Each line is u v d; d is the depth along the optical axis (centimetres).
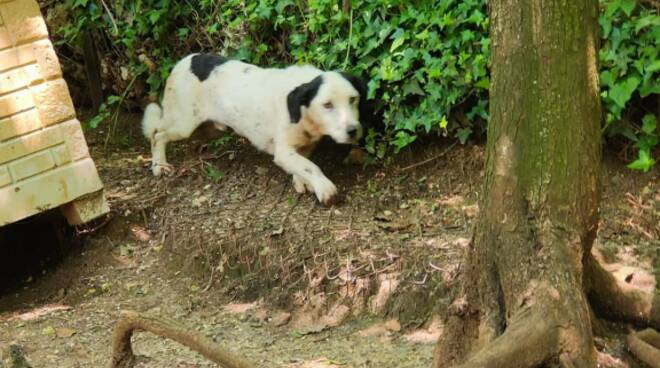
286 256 671
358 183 755
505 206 447
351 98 707
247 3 825
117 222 761
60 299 711
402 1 722
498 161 448
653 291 554
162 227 748
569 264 434
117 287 710
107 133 948
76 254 755
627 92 639
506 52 436
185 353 593
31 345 625
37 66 702
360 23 748
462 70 702
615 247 617
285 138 739
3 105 690
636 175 676
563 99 428
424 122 722
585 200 439
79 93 1025
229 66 786
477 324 468
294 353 591
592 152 438
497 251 451
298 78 741
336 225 698
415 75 717
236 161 827
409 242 659
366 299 633
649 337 459
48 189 717
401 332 608
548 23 420
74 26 948
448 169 732
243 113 766
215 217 738
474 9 693
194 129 817
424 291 616
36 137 707
